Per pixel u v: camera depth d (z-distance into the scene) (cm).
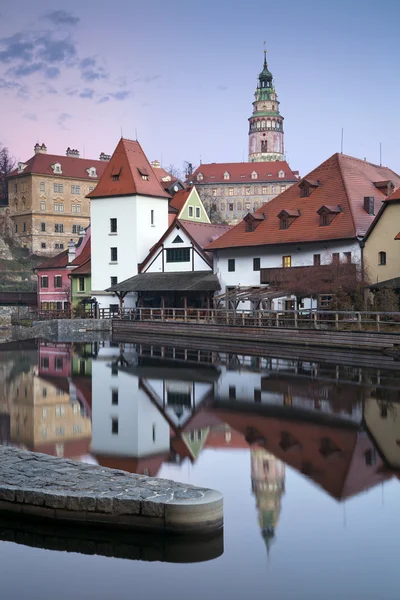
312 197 6216
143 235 7769
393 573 1166
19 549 1247
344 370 3503
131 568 1185
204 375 3469
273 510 1446
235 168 18275
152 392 2966
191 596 1095
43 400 2800
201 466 1780
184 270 7031
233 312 5859
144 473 1711
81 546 1266
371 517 1408
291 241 5909
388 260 5309
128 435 2138
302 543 1282
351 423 2270
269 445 1998
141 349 5028
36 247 13962
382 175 6750
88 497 1273
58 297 8875
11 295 9400
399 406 2553
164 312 6619
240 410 2522
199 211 8862
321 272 5391
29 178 14038
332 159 6425
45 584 1127
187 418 2394
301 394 2830
